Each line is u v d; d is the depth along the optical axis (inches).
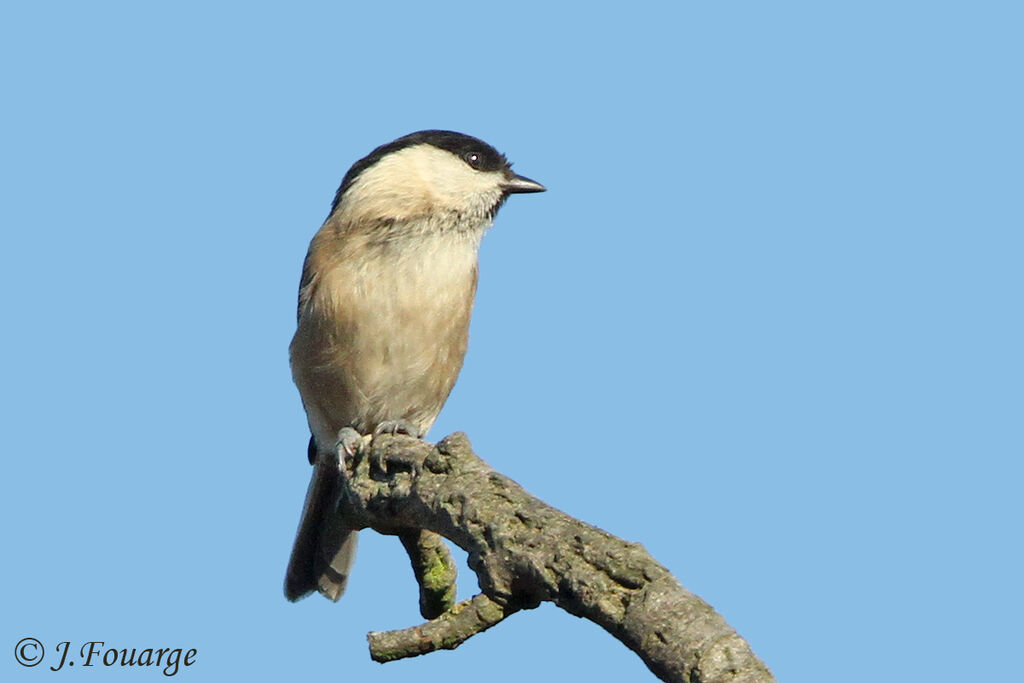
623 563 236.1
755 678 211.5
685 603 224.2
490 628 262.4
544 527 255.4
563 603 243.1
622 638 228.5
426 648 263.6
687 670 217.2
